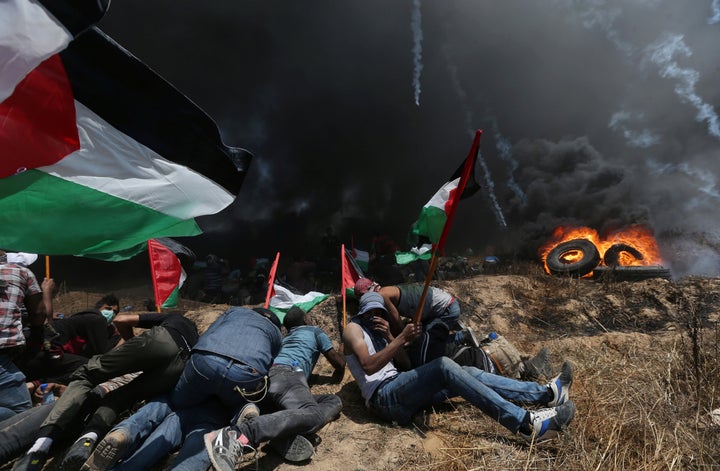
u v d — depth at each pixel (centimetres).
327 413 348
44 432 305
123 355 321
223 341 323
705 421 343
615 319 566
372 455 329
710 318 529
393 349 367
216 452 271
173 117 304
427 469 315
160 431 311
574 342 490
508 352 422
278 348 358
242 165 334
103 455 277
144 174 307
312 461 324
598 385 400
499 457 322
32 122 265
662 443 318
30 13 237
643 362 430
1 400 332
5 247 279
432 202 389
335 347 523
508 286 648
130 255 475
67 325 434
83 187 290
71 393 320
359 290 434
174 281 496
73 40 254
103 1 243
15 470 292
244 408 318
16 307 342
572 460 306
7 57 242
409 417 368
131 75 285
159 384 328
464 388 343
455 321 456
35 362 397
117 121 291
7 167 261
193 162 317
